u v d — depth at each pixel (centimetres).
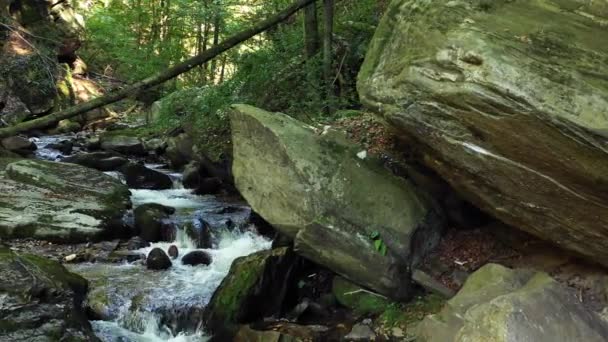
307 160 558
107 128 1534
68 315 505
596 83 329
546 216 406
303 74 812
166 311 583
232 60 1035
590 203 368
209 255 721
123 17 1853
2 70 1459
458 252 542
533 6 378
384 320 510
